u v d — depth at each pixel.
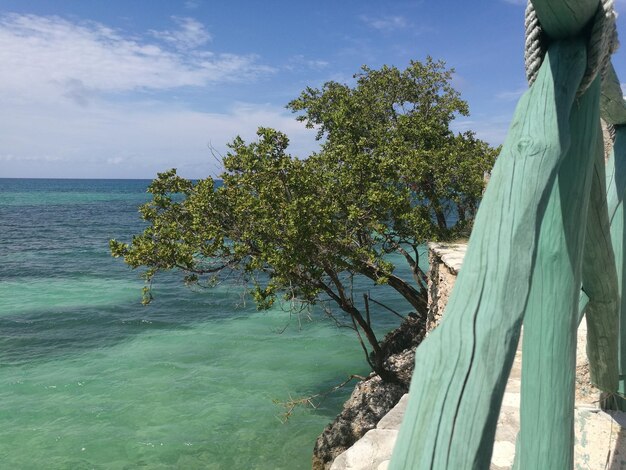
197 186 11.80
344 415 11.62
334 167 12.46
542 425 1.88
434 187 14.47
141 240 11.53
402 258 35.25
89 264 36.81
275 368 17.03
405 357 13.78
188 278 11.62
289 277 11.02
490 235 1.40
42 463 11.51
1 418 13.46
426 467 1.12
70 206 97.44
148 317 23.27
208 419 13.46
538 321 1.87
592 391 4.90
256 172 11.28
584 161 1.82
